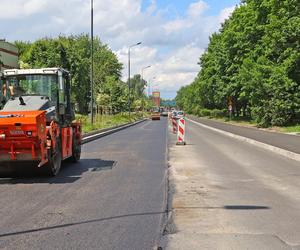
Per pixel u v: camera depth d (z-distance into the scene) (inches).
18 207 354.3
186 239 262.2
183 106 7362.2
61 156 562.3
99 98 2706.7
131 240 262.5
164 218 315.6
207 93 3137.3
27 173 547.2
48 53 2790.4
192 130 1694.1
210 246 247.3
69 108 630.5
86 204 364.2
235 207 349.1
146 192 416.8
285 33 1514.5
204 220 308.0
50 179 502.3
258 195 398.9
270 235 269.7
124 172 557.0
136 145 988.6
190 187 442.3
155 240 261.7
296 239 261.3
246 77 1854.1
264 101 1621.6
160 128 1914.4
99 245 253.4
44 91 580.1
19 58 3097.9
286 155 740.0
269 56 1717.5
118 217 319.6
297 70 1565.0
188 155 748.6
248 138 1090.7
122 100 3174.2
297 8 1531.7
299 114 1598.2
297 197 389.4
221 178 500.1
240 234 272.2
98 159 708.0
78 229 288.2
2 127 470.0
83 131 1341.0
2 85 582.6
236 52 2333.9
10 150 480.4
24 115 473.1
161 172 554.3
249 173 539.2
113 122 2167.8
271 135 1222.9
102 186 452.1
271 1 1651.1
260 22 1967.3
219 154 766.5
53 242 260.1
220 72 2586.1
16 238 268.5
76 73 2787.9
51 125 513.3
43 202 373.4
